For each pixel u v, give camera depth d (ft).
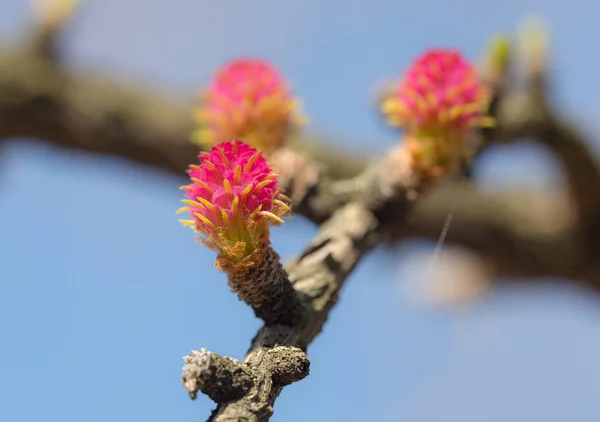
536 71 0.93
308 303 0.66
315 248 0.70
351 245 0.71
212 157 0.61
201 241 0.62
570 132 0.95
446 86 0.71
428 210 1.14
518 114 0.92
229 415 0.58
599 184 1.01
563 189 1.09
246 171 0.61
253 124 0.73
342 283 0.69
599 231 1.10
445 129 0.71
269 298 0.63
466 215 1.14
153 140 1.12
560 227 1.13
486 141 0.85
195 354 0.58
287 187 0.74
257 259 0.62
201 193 0.61
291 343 0.63
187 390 0.58
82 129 1.14
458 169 0.73
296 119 0.74
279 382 0.60
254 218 0.61
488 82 0.86
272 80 0.73
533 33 0.94
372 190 0.73
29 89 1.13
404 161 0.73
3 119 1.14
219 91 0.74
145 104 1.13
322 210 0.74
